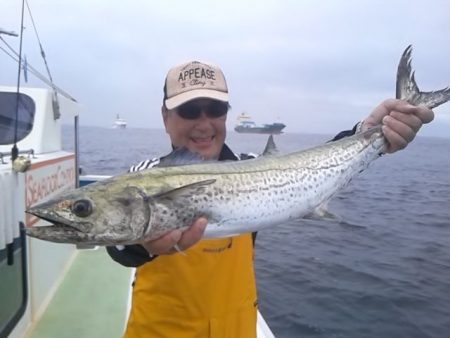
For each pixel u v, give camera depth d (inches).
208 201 31.2
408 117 37.3
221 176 32.4
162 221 29.7
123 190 29.1
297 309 78.6
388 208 187.2
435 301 82.8
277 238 126.3
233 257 33.9
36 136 64.2
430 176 361.7
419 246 120.9
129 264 31.3
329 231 136.8
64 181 68.7
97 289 68.1
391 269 100.3
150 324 32.7
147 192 29.4
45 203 28.6
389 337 69.7
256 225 33.5
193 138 36.8
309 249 115.5
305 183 36.6
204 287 32.5
